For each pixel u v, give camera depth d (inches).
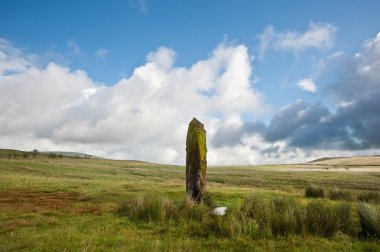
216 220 458.0
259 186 2010.3
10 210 614.2
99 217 550.9
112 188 1116.5
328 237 416.2
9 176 1627.7
